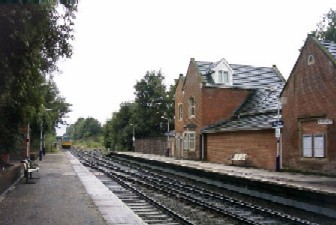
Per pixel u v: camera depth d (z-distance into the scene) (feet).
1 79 44.83
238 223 43.65
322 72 85.20
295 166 91.35
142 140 215.51
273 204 57.00
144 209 49.52
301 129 90.58
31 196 55.72
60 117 251.39
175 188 75.56
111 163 145.69
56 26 50.29
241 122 118.93
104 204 48.93
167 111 237.86
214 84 140.26
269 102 120.88
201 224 43.14
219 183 75.56
